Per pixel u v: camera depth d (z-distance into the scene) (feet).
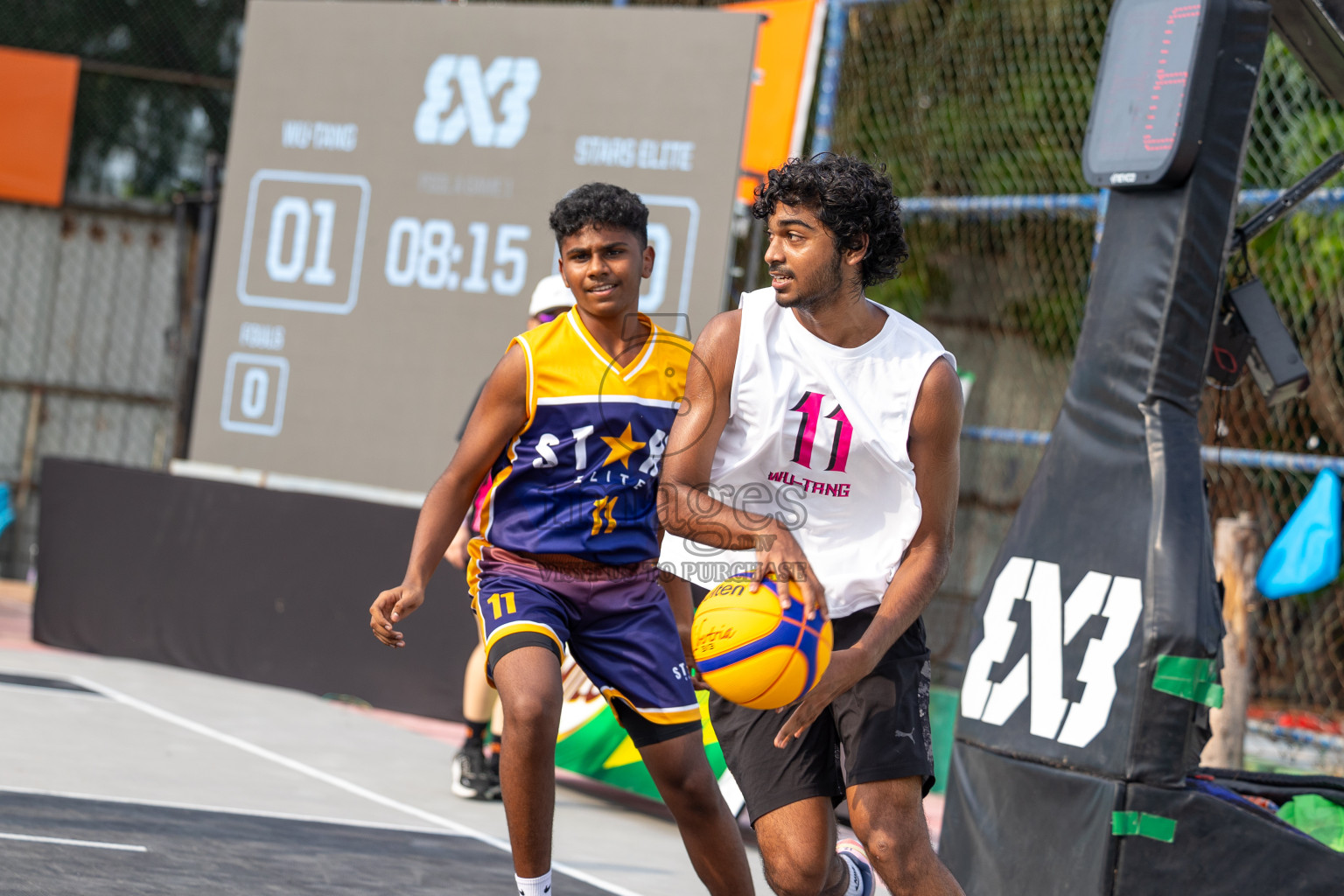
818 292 19.54
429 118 57.06
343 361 57.82
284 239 59.72
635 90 52.65
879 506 20.98
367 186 58.13
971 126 72.84
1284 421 68.59
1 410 82.89
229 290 60.75
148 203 84.17
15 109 81.61
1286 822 25.40
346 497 53.57
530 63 54.95
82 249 83.71
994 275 82.64
